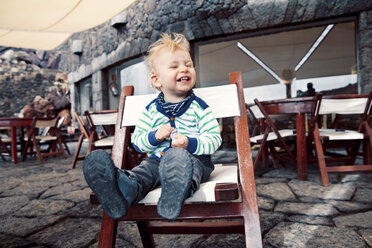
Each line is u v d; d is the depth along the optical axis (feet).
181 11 18.72
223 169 3.88
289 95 30.30
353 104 8.53
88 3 15.19
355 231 4.79
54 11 15.84
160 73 3.43
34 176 11.60
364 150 9.44
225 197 2.62
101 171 2.39
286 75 30.07
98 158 2.39
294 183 8.35
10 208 7.00
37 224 5.76
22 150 19.39
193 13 18.17
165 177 2.43
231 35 18.08
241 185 3.01
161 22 20.10
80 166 13.97
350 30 24.29
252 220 2.82
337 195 6.95
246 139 3.33
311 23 16.17
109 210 2.50
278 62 31.83
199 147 3.07
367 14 14.38
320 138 8.41
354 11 14.56
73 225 5.65
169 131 3.11
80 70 34.12
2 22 16.90
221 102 3.73
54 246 4.66
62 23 17.80
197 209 2.86
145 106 3.88
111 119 11.74
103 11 16.39
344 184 8.03
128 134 3.85
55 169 13.29
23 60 44.37
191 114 3.48
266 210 6.05
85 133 13.55
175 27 19.25
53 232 5.30
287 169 10.74
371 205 6.08
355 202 6.34
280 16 16.05
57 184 9.75
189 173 2.39
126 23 23.57
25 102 42.93
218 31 17.66
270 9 16.17
